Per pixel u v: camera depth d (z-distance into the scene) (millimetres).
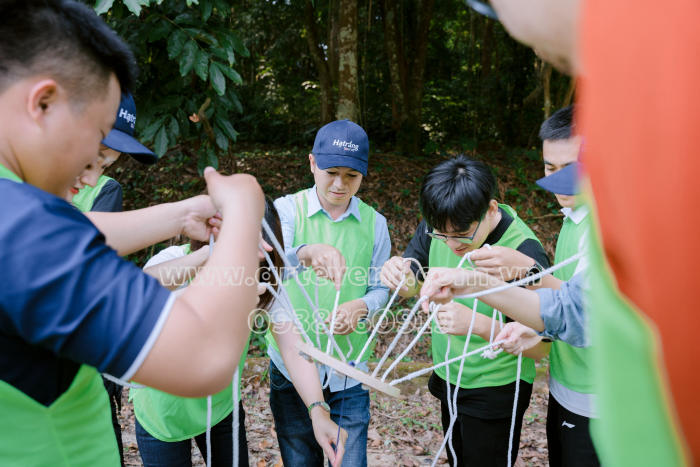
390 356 4688
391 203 7453
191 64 3375
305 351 1255
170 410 1714
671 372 320
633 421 366
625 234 326
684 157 278
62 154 740
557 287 1709
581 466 1795
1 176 698
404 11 10023
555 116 1807
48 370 776
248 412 3852
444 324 1743
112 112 805
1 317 643
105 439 1006
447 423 2334
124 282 651
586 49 332
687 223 283
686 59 272
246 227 773
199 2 3590
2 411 766
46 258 627
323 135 2057
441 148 10477
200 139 4621
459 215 1765
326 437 1706
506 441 2104
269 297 1690
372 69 11094
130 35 3707
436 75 12180
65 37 699
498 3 391
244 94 11094
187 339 654
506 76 11109
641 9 293
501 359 1988
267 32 10742
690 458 341
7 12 672
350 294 2105
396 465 3252
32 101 691
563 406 1857
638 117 299
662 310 310
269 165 8273
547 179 1750
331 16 9406
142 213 1230
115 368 647
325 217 2143
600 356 384
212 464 1985
